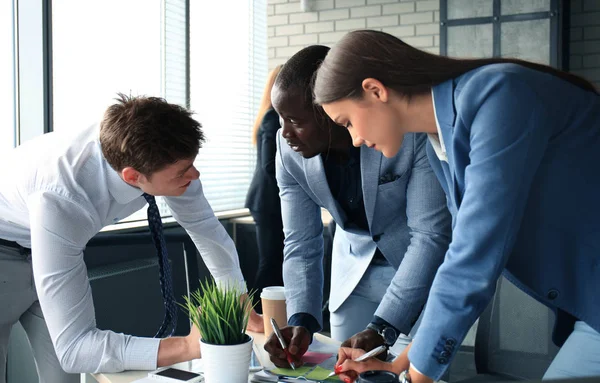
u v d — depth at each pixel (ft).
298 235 6.08
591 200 4.01
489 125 3.63
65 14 11.41
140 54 13.61
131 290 7.12
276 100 5.15
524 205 3.71
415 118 4.10
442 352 3.78
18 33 10.01
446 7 17.40
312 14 19.95
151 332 7.30
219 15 17.04
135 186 5.28
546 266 4.16
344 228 6.23
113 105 5.02
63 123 11.35
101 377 4.81
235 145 17.75
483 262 3.68
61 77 11.34
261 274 12.98
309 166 5.80
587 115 3.95
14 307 6.45
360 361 4.51
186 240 8.25
